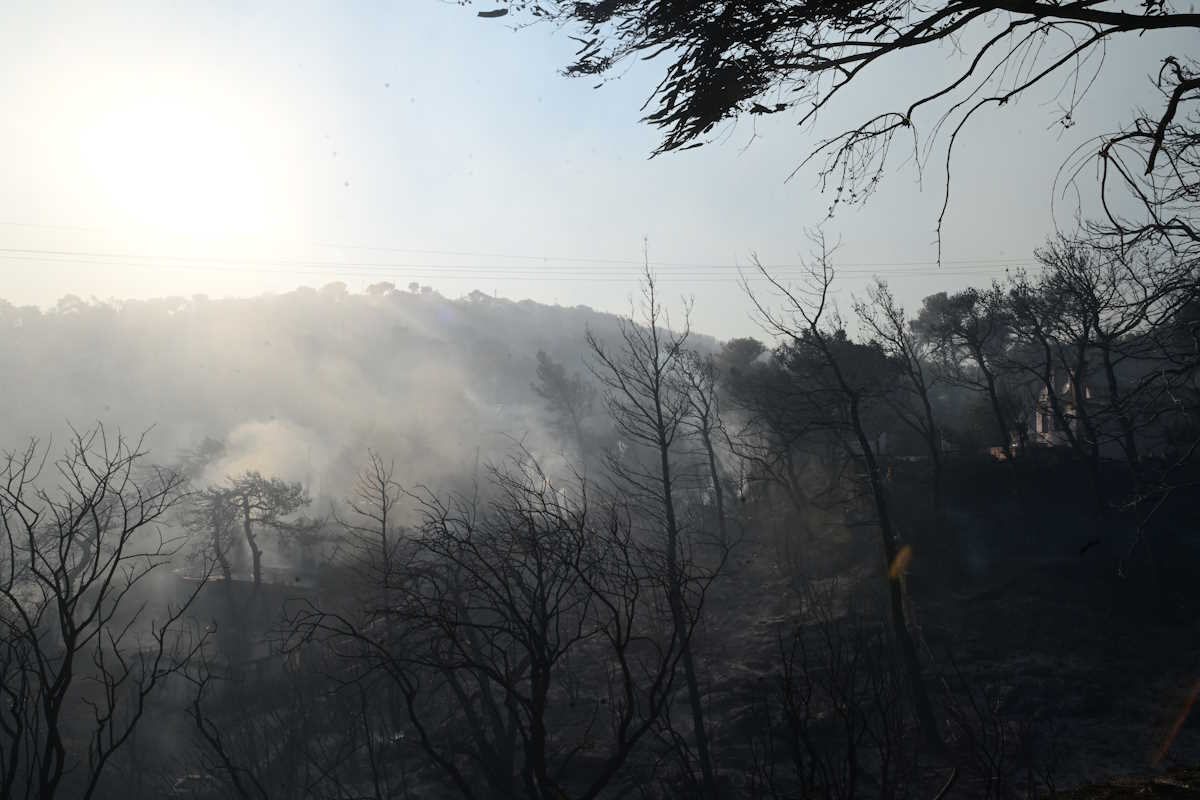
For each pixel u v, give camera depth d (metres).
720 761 20.66
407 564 14.23
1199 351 10.94
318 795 16.28
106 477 11.34
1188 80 5.74
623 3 5.75
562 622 18.88
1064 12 5.39
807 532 44.62
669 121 5.98
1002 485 46.66
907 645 23.92
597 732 21.89
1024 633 34.78
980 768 10.20
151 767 19.97
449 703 17.36
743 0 5.54
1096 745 23.64
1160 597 36.09
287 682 19.02
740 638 36.16
